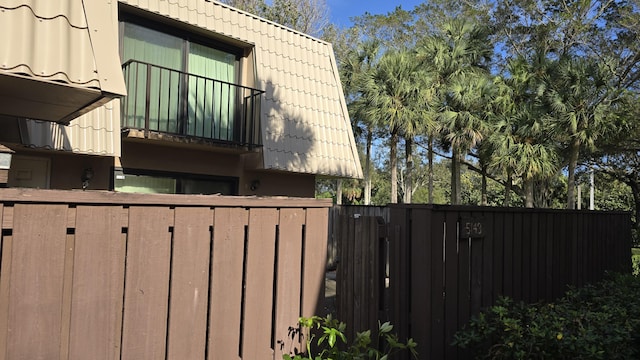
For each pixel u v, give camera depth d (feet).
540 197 78.48
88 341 6.44
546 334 9.72
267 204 8.43
